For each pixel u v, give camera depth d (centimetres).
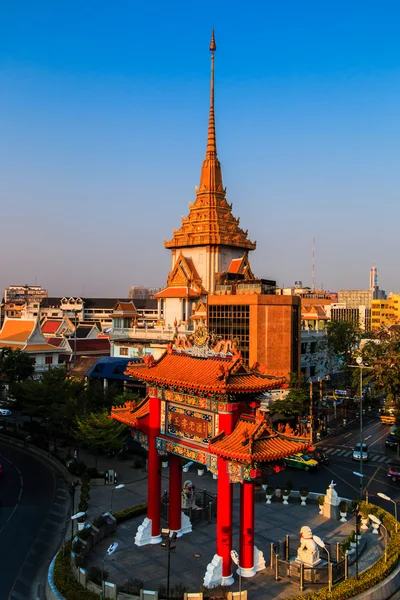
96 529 4300
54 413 7419
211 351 3988
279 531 4522
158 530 4306
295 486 6212
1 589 3744
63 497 5769
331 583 3531
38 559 4234
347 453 7938
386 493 6006
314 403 10581
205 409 3844
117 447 6469
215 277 12600
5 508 5384
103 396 8062
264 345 10269
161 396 4238
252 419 3628
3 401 10594
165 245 13412
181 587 3419
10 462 7125
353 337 13412
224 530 3619
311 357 12850
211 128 13625
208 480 6394
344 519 4791
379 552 4141
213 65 13762
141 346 11562
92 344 13950
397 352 8331
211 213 12962
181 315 12181
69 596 3444
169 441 4166
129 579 3631
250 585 3584
